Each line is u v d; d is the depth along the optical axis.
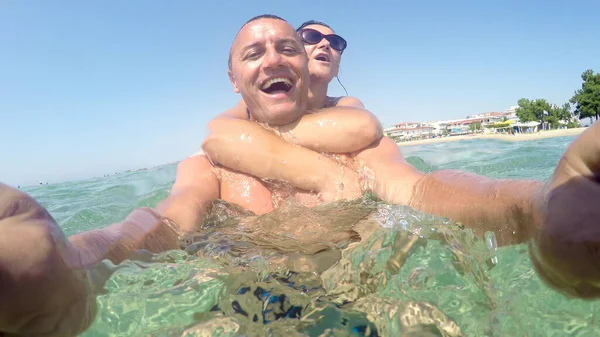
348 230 0.55
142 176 1.78
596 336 0.33
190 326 0.36
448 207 0.53
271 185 0.70
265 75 0.72
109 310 0.37
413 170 0.67
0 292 0.26
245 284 0.43
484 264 0.44
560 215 0.30
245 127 0.72
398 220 0.54
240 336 0.35
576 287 0.31
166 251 0.52
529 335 0.34
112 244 0.45
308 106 0.91
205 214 0.66
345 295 0.41
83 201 1.26
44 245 0.29
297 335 0.35
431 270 0.42
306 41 1.01
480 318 0.36
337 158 0.73
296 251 0.51
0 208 0.29
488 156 1.72
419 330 0.35
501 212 0.44
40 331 0.29
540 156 1.53
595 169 0.30
